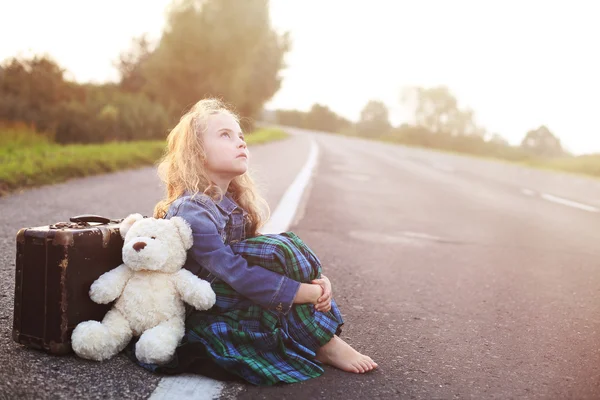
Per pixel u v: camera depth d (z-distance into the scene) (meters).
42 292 2.18
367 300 3.53
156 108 22.33
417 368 2.46
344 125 123.38
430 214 8.11
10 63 18.55
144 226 2.19
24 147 12.67
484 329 3.11
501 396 2.23
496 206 9.60
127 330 2.21
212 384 2.09
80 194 6.95
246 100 42.50
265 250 2.26
